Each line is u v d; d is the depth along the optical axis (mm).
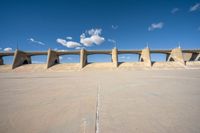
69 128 4312
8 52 58656
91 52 59344
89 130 4129
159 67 49125
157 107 6035
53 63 58031
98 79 18016
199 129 3980
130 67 51000
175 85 11633
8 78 23297
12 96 9086
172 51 58781
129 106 6309
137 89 10398
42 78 21484
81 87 11938
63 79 19094
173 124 4344
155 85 11945
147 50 56219
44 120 5004
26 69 51719
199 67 45781
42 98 8336
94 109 6023
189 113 5207
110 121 4723
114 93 9188
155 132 3904
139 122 4574
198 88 10055
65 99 7926
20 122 4879
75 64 57000
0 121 5004
